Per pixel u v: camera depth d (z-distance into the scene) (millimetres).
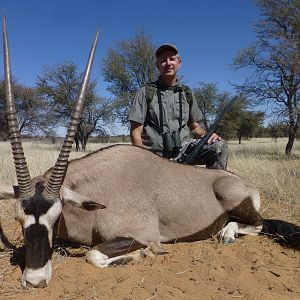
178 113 2561
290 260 1819
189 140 2617
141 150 2086
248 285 1543
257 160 5844
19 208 1529
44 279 1469
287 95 9086
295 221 2492
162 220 2006
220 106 14047
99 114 14234
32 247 1484
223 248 1915
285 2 9008
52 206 1542
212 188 2107
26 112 16438
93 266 1677
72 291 1463
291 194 3078
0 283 1516
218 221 2084
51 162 4750
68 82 14914
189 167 2148
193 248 1919
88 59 1744
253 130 21656
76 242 1951
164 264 1729
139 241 1858
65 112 15195
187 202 2035
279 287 1559
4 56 1672
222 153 2592
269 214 2619
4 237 2006
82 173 1940
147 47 13375
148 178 2014
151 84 2551
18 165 1563
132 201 1942
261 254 1871
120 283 1521
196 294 1474
